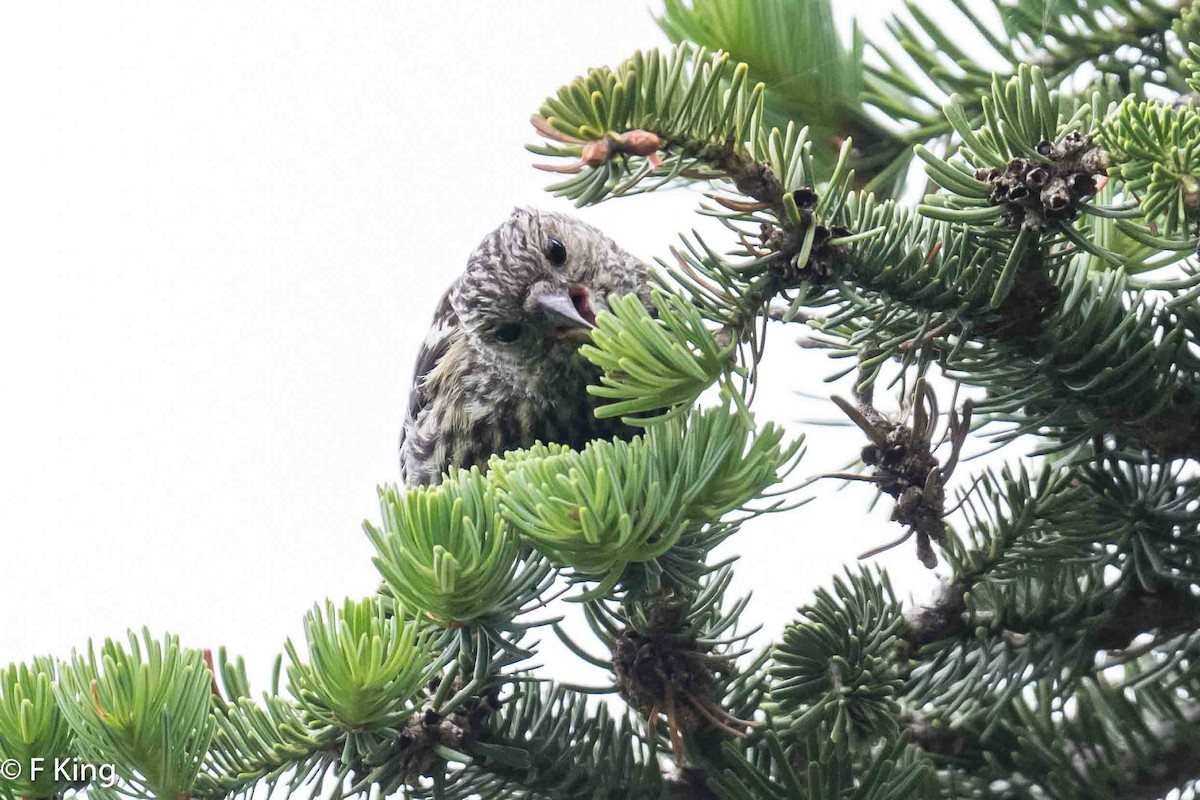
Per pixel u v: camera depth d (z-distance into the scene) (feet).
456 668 12.25
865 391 14.14
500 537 11.25
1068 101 15.25
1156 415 13.47
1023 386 13.60
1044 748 14.61
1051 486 14.28
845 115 17.34
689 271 12.31
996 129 11.70
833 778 13.12
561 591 11.88
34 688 11.81
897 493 13.43
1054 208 11.28
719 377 11.69
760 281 12.24
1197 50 11.45
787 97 17.28
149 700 11.33
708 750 13.57
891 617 14.11
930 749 14.89
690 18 17.12
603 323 11.49
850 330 14.64
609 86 11.77
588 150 11.62
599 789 13.70
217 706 12.91
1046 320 13.04
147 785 11.62
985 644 14.34
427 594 11.50
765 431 11.12
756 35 17.03
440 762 12.58
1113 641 14.16
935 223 12.79
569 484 10.67
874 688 13.32
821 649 13.47
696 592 13.42
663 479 11.17
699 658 13.21
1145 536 13.85
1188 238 11.34
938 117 17.26
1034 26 16.83
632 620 13.11
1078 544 14.24
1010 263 11.90
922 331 13.00
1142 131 10.62
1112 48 16.76
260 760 12.10
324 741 12.03
